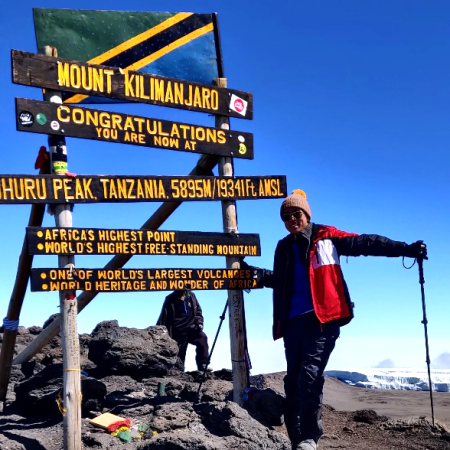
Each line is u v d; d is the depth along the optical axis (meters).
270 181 5.39
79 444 4.24
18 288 5.29
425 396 8.48
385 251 4.38
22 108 4.29
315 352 4.36
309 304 4.46
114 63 5.08
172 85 5.02
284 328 4.59
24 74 4.34
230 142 5.30
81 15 4.97
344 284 4.46
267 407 4.84
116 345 6.54
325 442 4.97
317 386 4.31
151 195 4.80
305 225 4.55
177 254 4.88
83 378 4.99
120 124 4.71
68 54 4.88
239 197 5.25
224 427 4.38
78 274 4.43
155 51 5.26
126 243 4.65
